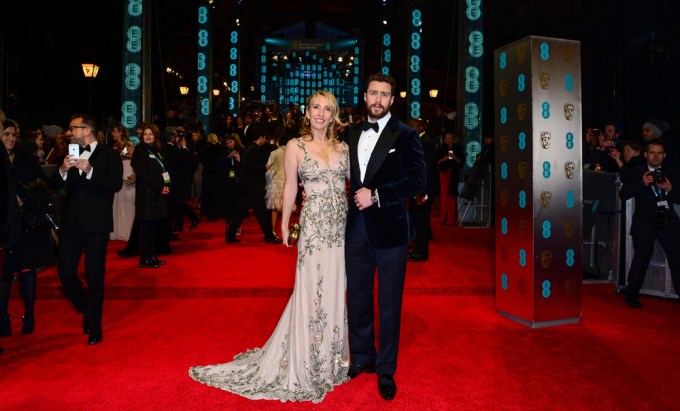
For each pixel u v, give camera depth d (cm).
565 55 484
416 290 613
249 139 933
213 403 330
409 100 1841
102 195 440
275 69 4147
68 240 441
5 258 428
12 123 443
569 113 488
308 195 357
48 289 605
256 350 398
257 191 930
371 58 4369
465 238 1002
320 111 352
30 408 322
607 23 2189
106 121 1254
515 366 393
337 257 358
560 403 333
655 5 1499
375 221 346
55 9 2811
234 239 942
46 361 399
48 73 2761
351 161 358
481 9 1203
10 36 2450
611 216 671
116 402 331
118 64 2945
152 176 708
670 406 329
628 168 621
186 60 4081
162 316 518
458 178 1183
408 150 343
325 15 4384
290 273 698
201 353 418
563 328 484
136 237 802
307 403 332
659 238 563
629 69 1620
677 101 1475
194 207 1540
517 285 501
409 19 1838
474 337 458
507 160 509
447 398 339
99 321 443
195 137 1452
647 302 581
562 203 490
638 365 396
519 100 490
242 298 588
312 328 350
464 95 1209
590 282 667
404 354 417
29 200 444
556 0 2619
